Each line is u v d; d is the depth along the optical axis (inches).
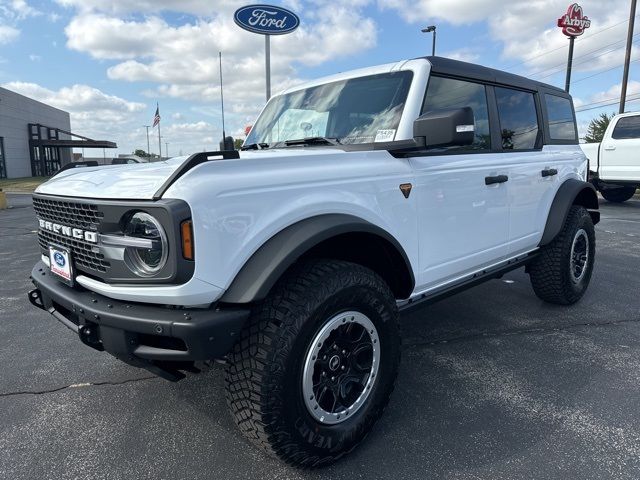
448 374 125.6
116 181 84.1
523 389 117.1
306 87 139.7
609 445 94.1
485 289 203.9
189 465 91.1
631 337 149.2
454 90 124.0
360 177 95.7
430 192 111.9
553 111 173.6
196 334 73.2
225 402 114.7
